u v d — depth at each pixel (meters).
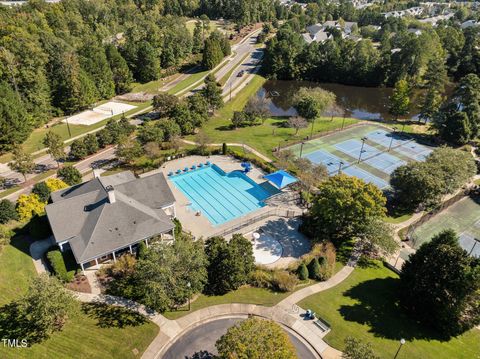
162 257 33.88
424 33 115.00
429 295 33.16
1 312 33.16
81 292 36.22
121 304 35.22
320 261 40.09
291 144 72.12
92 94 90.25
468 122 71.88
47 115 82.06
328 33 160.88
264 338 26.27
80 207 41.09
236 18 180.00
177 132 68.75
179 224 45.75
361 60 120.88
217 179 60.31
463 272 31.55
